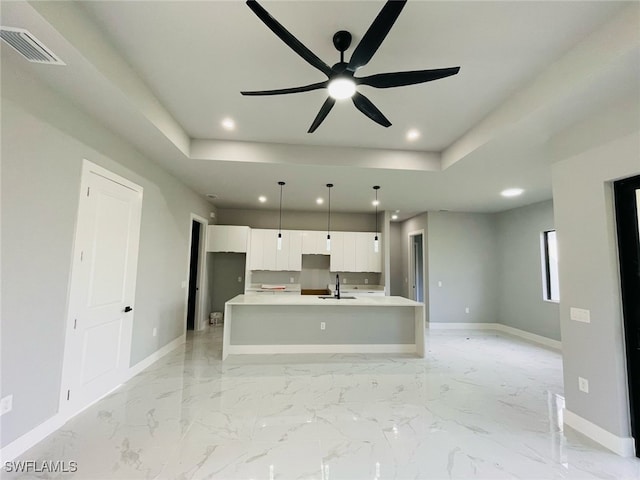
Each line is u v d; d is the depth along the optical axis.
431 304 6.70
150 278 3.96
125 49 2.24
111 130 3.00
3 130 1.93
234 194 5.71
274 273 7.25
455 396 3.21
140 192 3.62
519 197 5.46
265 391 3.27
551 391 3.37
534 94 2.50
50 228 2.32
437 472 2.02
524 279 6.05
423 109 3.02
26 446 2.14
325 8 1.86
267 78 2.59
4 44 1.86
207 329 6.16
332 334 4.87
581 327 2.56
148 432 2.42
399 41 2.12
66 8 1.78
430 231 6.82
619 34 1.86
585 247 2.54
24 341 2.12
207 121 3.37
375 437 2.42
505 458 2.18
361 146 3.97
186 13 1.91
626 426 2.26
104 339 3.04
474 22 1.95
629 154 2.23
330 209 7.11
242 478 1.93
